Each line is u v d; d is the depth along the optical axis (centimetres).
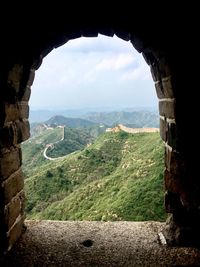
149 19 228
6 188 232
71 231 274
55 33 251
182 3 204
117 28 252
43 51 262
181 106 221
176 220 246
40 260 222
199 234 234
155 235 260
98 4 229
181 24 214
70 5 229
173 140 233
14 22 219
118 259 222
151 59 267
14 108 246
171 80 221
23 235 266
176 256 223
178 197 240
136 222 291
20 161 272
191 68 215
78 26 252
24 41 234
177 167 234
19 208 265
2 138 225
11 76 229
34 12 225
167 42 222
